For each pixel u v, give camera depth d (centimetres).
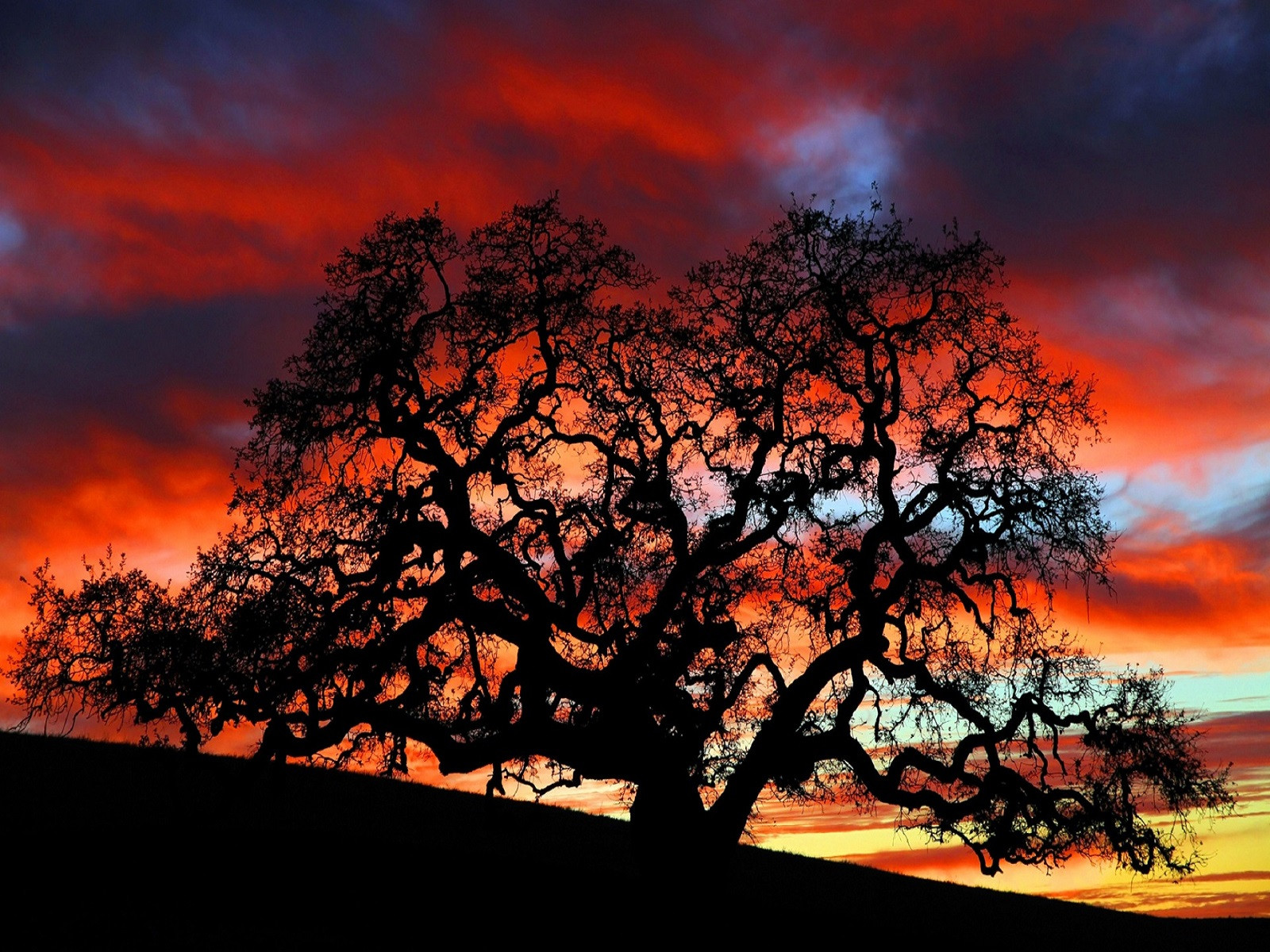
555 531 2183
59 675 1992
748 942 2203
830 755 2105
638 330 2341
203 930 1838
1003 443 2223
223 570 2045
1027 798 2080
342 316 2169
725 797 2086
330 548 2080
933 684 2120
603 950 1925
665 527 2256
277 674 1956
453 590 2067
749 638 2353
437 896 2191
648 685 2094
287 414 2119
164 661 1966
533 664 2072
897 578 2150
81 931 1781
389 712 1977
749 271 2345
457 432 2184
